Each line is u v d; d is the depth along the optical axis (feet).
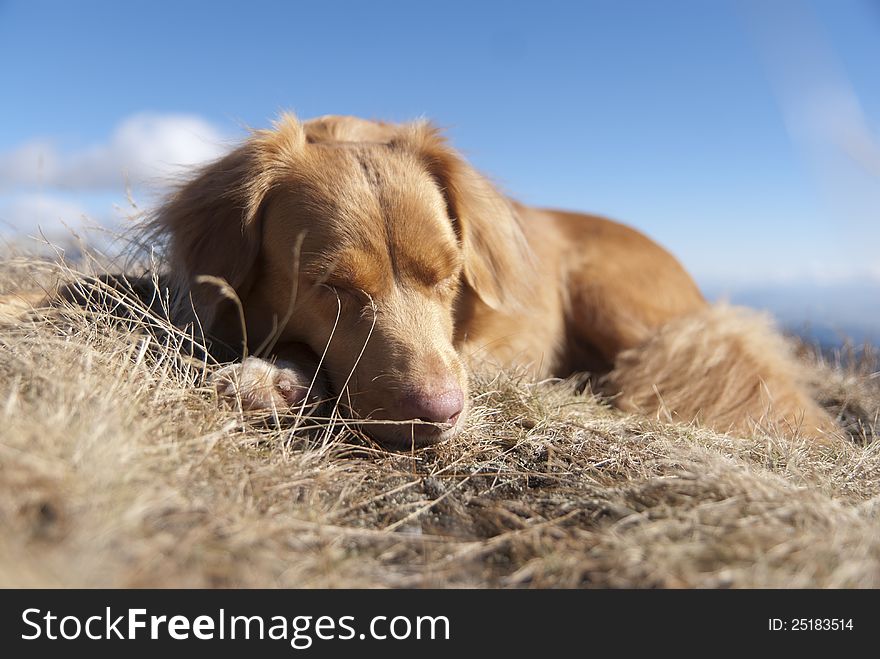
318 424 1.51
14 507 0.96
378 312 1.61
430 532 1.24
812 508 1.20
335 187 1.68
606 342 2.31
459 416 1.53
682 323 2.18
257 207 1.70
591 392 2.16
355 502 1.30
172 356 1.51
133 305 1.61
